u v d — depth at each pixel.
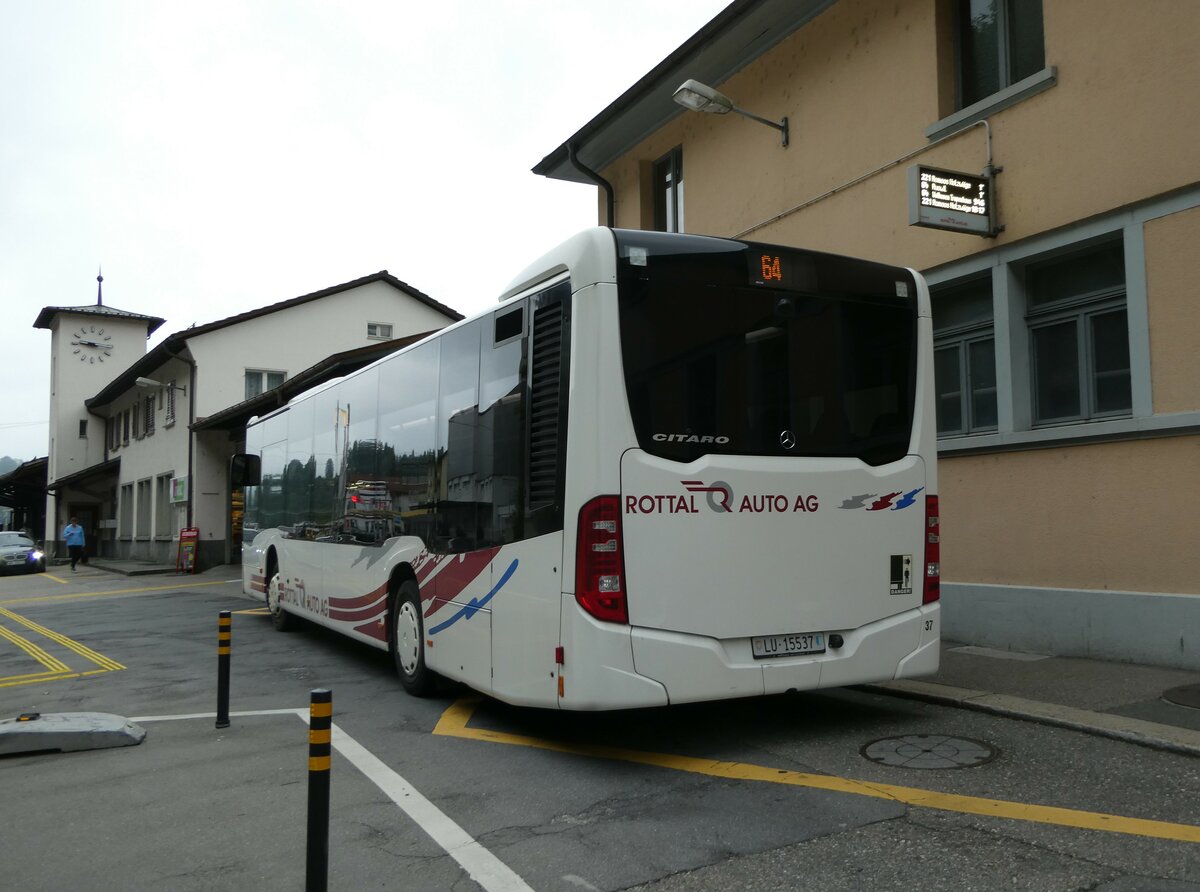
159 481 33.22
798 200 10.95
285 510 11.66
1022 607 7.88
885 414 5.76
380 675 8.70
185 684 8.53
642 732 5.95
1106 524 7.30
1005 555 8.12
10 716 7.39
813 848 3.88
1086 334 7.75
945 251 8.87
